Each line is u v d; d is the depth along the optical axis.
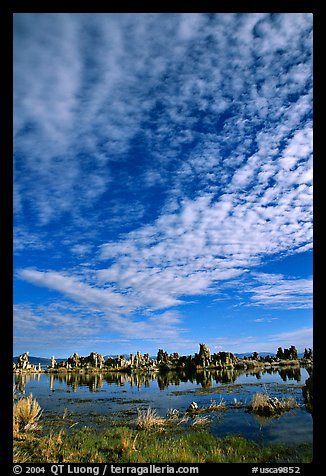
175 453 7.53
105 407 14.86
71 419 12.21
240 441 8.39
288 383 19.89
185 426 10.52
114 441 8.85
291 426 9.59
